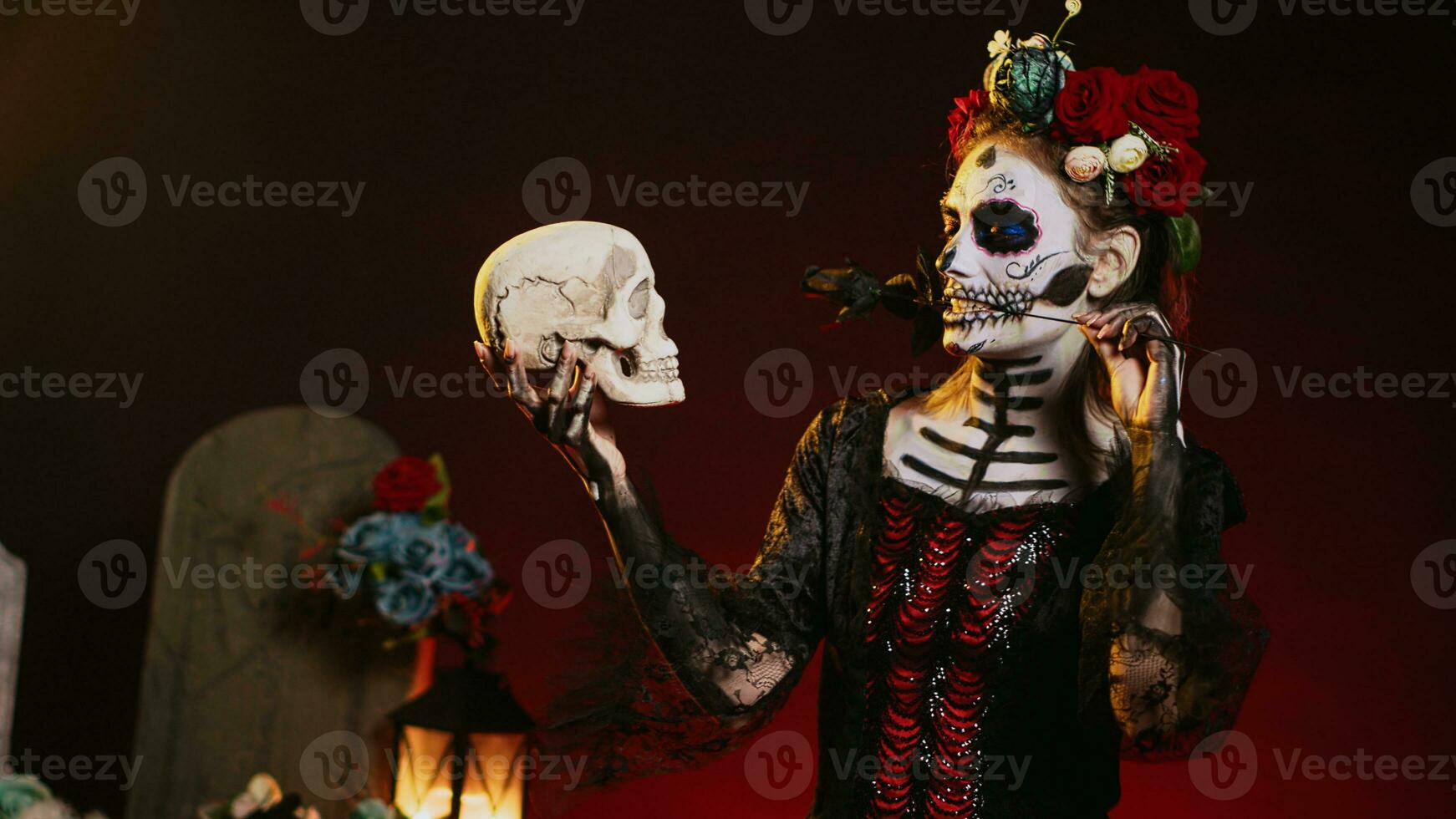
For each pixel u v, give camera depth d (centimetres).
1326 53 593
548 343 218
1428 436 571
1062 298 230
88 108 582
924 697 226
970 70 600
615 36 605
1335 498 569
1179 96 231
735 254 598
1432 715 543
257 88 591
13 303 570
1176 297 238
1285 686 549
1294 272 587
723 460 587
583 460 216
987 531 229
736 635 230
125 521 555
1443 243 582
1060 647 225
